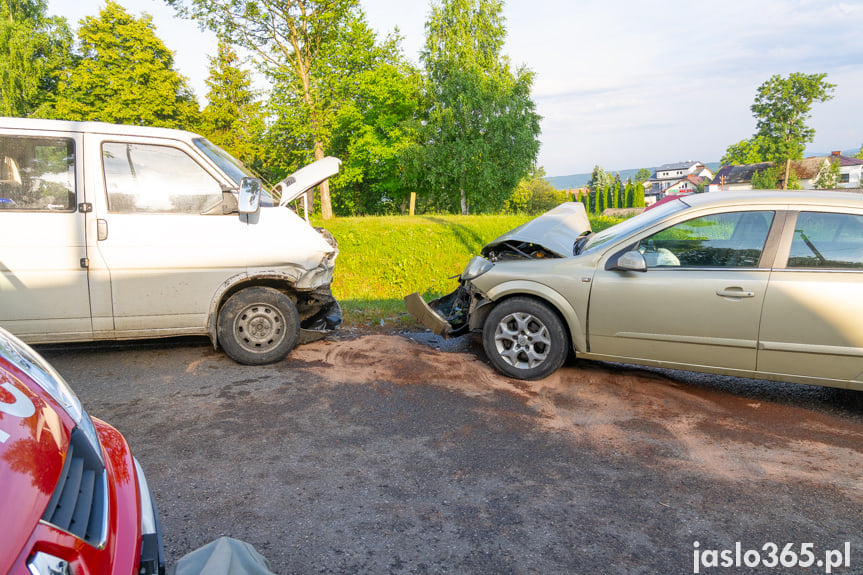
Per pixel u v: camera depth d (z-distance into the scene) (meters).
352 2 25.20
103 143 5.14
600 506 3.25
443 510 3.17
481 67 43.09
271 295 5.52
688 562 2.77
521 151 42.00
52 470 1.45
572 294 5.17
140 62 34.31
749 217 4.83
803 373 4.60
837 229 4.57
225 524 2.97
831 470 3.75
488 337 5.46
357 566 2.67
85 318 5.13
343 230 14.89
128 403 4.58
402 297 10.10
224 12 24.55
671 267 4.95
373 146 38.59
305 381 5.16
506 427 4.30
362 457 3.77
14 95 37.69
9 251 4.92
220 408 4.52
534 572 2.67
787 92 108.50
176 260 5.27
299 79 25.19
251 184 5.31
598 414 4.60
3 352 1.93
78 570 1.28
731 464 3.80
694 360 4.89
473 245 14.07
